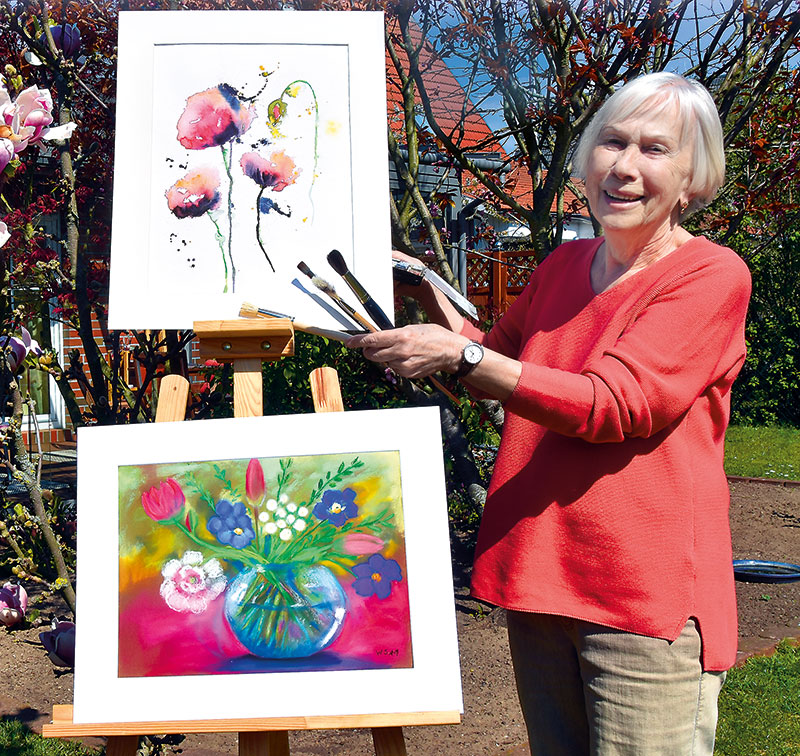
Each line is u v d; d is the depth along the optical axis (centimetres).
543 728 185
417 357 160
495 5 410
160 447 167
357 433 167
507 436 190
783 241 984
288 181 187
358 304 182
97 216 353
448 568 162
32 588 413
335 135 189
